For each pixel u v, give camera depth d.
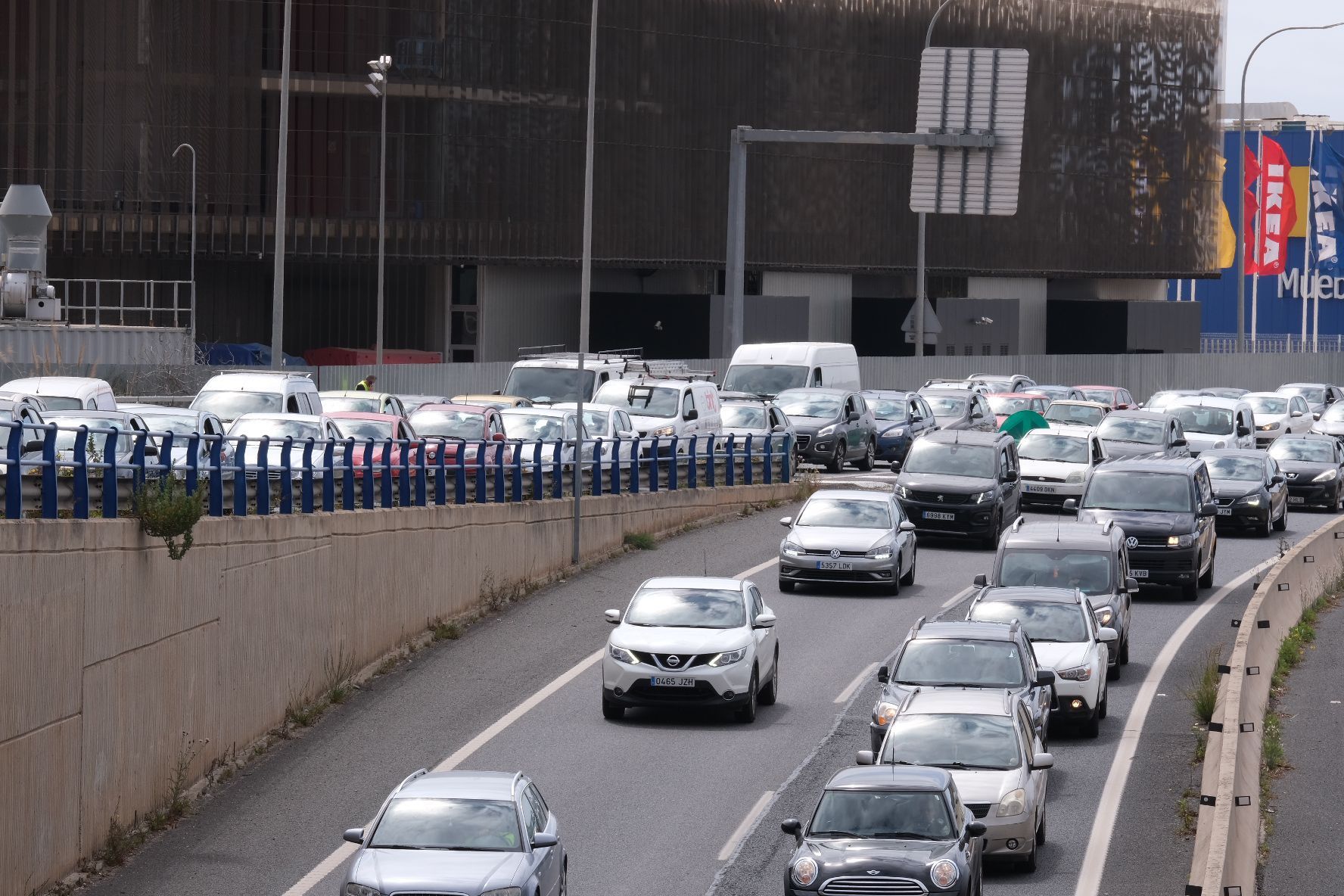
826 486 118.38
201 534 52.50
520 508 83.44
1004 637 51.34
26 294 123.81
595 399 112.00
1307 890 39.84
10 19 190.75
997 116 92.62
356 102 196.88
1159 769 52.03
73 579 44.03
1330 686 63.22
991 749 43.25
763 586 84.00
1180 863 42.66
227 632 54.62
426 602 73.31
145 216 191.50
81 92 190.25
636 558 92.81
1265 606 66.31
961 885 35.78
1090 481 85.25
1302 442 121.38
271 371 86.75
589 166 88.12
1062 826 46.12
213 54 192.50
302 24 194.62
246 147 193.88
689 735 56.78
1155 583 81.19
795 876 36.25
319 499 65.12
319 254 196.75
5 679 40.44
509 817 37.16
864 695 62.00
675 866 42.66
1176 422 114.44
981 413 139.62
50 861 42.59
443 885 34.53
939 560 93.12
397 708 61.47
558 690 63.66
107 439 47.84
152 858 45.22
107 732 46.03
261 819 48.59
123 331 123.50
